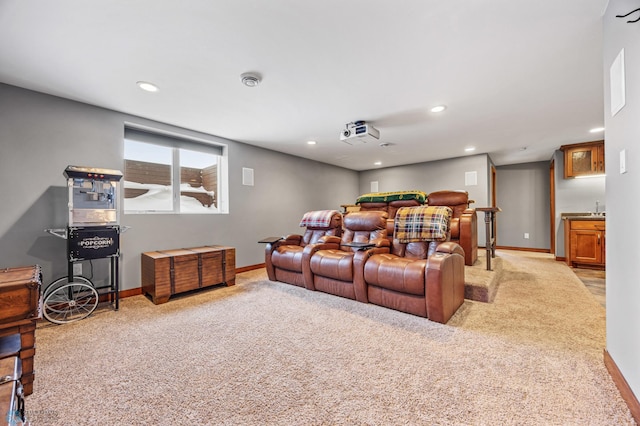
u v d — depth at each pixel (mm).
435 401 1377
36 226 2668
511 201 6590
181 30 1801
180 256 3135
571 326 2238
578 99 2939
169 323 2420
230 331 2242
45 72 2318
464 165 5734
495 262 3926
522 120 3584
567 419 1240
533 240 6293
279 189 5281
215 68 2283
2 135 2506
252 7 1600
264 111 3242
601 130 4004
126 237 3250
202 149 4211
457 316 2475
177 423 1259
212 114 3322
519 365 1684
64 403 1396
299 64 2238
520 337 2053
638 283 1239
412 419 1260
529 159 6070
